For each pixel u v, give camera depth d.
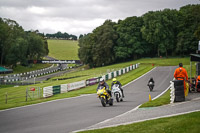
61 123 11.30
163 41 98.00
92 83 39.56
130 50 104.12
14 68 110.44
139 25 106.94
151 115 11.04
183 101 14.96
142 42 106.12
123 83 36.78
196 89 19.31
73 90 34.31
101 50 103.38
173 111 11.38
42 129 10.22
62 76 76.44
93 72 75.94
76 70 103.69
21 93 38.28
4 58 112.31
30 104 20.72
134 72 55.12
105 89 16.42
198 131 7.18
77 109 15.81
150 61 94.31
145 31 99.38
